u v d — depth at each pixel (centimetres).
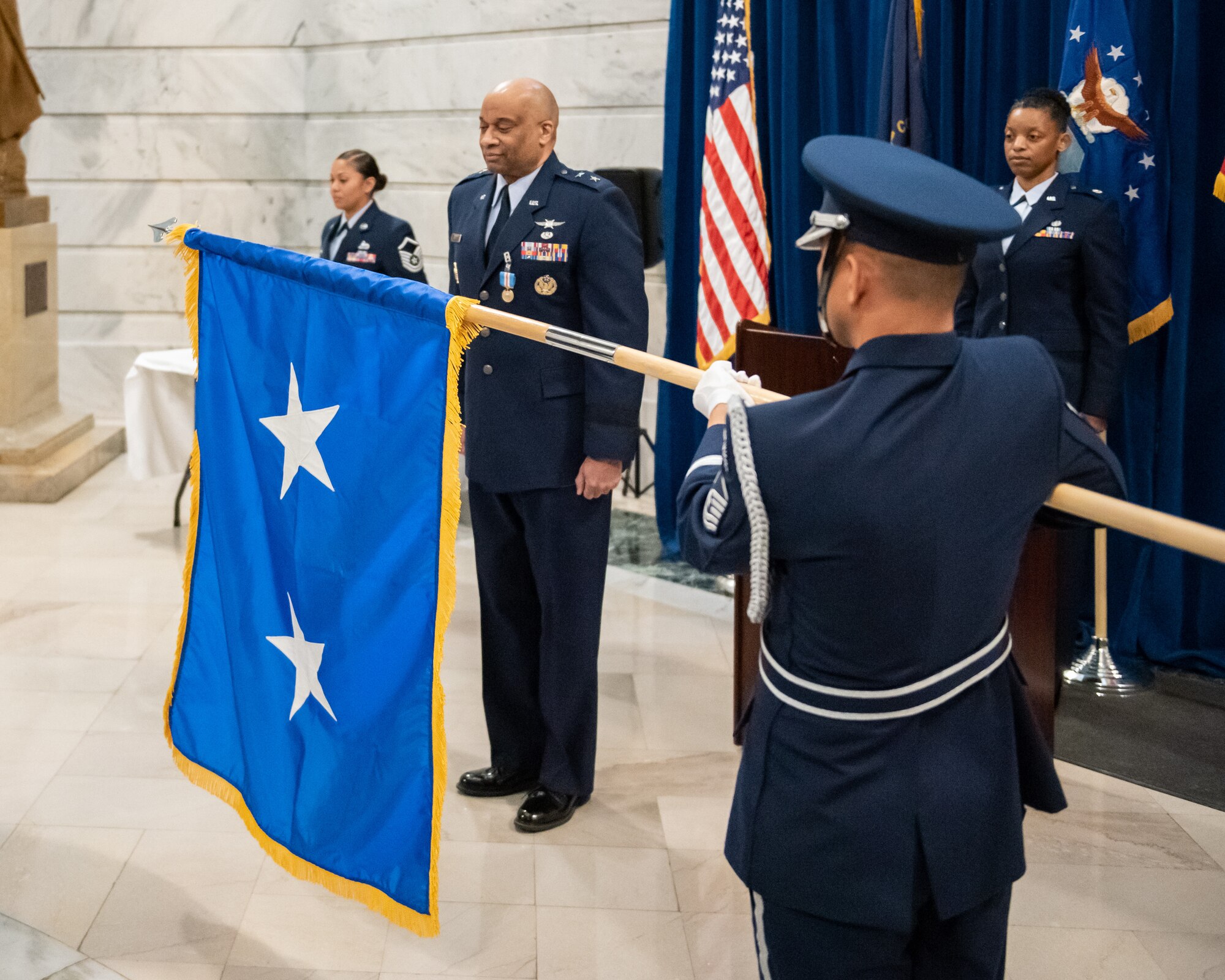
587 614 278
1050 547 299
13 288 583
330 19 682
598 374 260
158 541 510
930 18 404
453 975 228
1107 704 355
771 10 447
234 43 703
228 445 221
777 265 466
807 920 138
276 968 229
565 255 262
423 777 191
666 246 506
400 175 672
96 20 702
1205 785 307
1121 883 263
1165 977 230
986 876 135
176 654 238
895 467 125
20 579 457
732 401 131
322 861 206
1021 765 146
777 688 138
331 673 202
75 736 328
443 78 639
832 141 136
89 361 729
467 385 275
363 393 194
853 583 127
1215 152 362
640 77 561
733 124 456
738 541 130
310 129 708
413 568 189
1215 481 376
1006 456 128
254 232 724
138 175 718
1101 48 354
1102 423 350
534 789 292
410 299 186
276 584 212
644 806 294
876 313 130
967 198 127
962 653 133
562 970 230
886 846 131
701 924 246
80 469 599
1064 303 349
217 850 272
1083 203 345
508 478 269
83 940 237
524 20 595
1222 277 365
